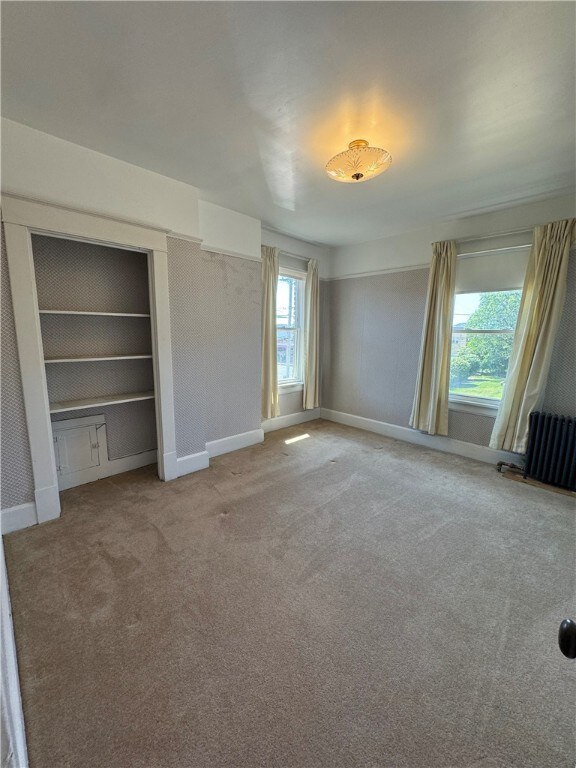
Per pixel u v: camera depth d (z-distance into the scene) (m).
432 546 2.09
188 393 3.06
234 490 2.79
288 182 2.70
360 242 4.46
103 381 2.93
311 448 3.85
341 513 2.46
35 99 1.74
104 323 2.89
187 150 2.24
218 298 3.39
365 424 4.61
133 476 3.04
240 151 2.24
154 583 1.75
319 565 1.90
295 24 1.29
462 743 1.08
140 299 3.07
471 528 2.29
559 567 1.91
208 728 1.11
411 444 4.02
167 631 1.47
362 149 1.89
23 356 2.12
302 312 4.75
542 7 1.21
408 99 1.71
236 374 3.67
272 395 4.20
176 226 2.76
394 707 1.18
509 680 1.28
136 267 3.03
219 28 1.31
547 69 1.50
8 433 2.11
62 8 1.22
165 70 1.53
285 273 4.37
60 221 2.16
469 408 3.56
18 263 2.05
